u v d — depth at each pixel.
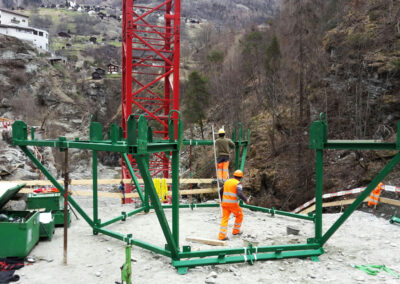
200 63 49.06
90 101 66.06
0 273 4.86
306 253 5.70
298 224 8.09
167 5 17.86
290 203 16.58
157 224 8.01
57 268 5.23
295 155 18.14
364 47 17.16
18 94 56.38
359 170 14.53
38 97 58.41
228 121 26.28
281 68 23.70
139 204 10.46
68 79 67.25
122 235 6.50
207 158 23.27
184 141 9.21
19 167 18.12
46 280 4.77
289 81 22.84
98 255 5.84
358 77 16.61
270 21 34.25
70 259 5.63
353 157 15.70
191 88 29.58
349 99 16.98
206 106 30.03
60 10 165.12
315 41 21.23
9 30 84.00
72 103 61.25
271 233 7.25
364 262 5.49
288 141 18.73
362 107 16.17
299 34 22.61
